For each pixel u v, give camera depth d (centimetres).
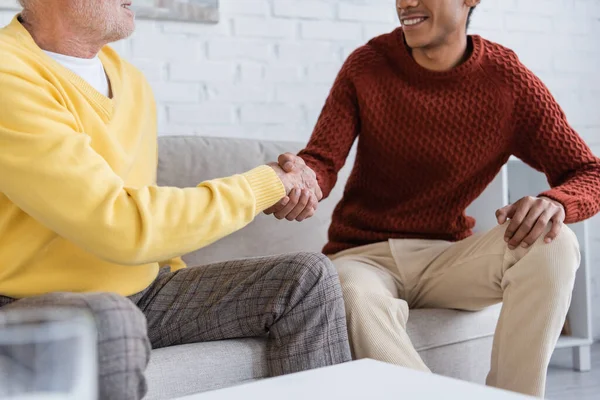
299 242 215
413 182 191
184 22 254
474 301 181
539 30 315
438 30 183
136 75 164
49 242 135
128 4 150
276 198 142
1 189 126
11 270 133
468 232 198
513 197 305
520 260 161
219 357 132
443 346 176
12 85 127
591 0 328
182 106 254
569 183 179
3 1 226
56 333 59
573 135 189
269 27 268
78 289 137
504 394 81
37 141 123
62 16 142
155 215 126
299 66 273
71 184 122
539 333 156
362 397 80
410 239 190
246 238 209
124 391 94
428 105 187
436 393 81
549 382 269
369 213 195
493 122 187
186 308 147
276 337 138
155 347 149
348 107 194
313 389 83
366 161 196
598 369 289
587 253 286
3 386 58
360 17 283
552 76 319
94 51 150
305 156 188
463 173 188
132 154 150
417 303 190
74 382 60
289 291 136
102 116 146
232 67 262
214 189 133
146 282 149
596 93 329
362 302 155
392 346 151
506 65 190
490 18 305
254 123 266
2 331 58
